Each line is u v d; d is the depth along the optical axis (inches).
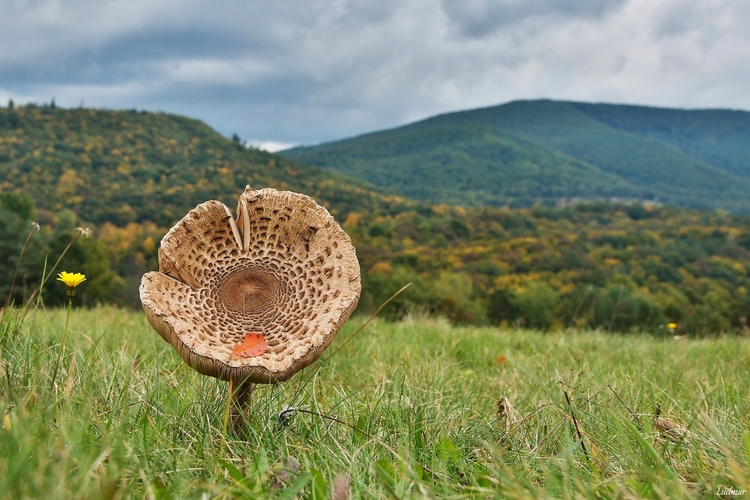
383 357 239.0
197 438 111.3
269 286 124.2
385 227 5595.5
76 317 345.7
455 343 287.7
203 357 104.8
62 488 72.4
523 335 370.3
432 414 138.4
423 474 101.1
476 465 107.0
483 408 152.2
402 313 474.9
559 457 103.2
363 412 137.9
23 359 133.6
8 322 148.0
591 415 125.7
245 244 127.5
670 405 151.3
